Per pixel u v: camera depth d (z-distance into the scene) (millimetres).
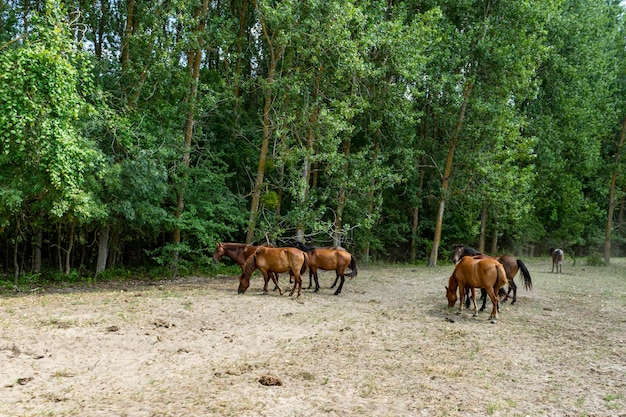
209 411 4996
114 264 18969
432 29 20453
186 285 15469
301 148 18766
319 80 19891
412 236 28672
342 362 6992
